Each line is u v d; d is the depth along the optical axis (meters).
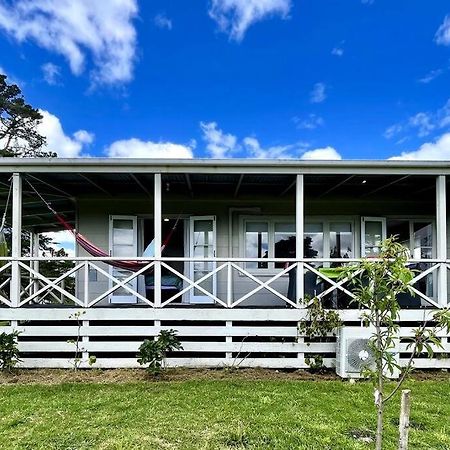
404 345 5.31
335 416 3.67
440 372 5.36
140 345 5.31
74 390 4.41
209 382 4.73
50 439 3.19
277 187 7.11
